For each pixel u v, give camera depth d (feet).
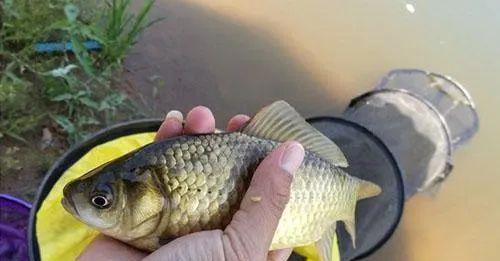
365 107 1.56
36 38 1.37
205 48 1.59
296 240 0.82
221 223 0.77
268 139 0.80
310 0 1.71
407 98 1.56
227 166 0.76
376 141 1.38
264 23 1.65
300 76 1.62
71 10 1.34
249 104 1.56
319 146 0.85
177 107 1.50
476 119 1.63
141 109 1.47
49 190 1.05
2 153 1.30
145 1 1.58
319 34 1.68
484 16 1.78
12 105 1.30
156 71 1.52
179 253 0.73
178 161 0.74
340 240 1.34
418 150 1.54
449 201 1.55
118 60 1.44
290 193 0.77
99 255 0.83
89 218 0.74
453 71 1.69
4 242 1.24
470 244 1.52
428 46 1.72
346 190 0.86
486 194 1.57
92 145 1.09
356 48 1.68
